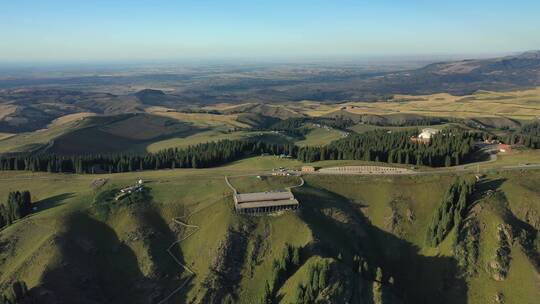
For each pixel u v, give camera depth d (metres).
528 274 140.62
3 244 153.25
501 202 162.62
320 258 134.25
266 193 171.25
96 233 159.75
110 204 171.62
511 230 151.12
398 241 166.38
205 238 157.25
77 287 135.88
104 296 139.00
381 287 130.00
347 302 122.81
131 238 157.50
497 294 138.25
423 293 147.88
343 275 128.25
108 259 151.38
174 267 150.50
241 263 148.75
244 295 140.38
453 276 145.88
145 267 148.50
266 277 144.12
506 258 145.25
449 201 162.00
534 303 133.38
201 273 146.25
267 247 153.50
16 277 137.50
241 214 162.12
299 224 157.38
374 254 161.88
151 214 169.75
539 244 150.88
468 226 155.38
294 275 135.62
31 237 154.88
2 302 122.31
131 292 142.50
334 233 161.62
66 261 141.62
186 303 138.00
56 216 162.12
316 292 124.06
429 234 160.62
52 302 126.19
